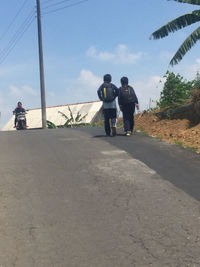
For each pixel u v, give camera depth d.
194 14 11.01
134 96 9.85
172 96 11.86
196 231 4.02
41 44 24.28
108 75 9.95
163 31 11.25
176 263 3.39
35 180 5.88
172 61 11.25
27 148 8.49
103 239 3.88
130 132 10.11
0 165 6.84
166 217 4.40
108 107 9.74
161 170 6.33
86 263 3.42
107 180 5.82
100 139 9.44
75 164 6.81
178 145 8.26
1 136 10.80
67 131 11.83
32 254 3.60
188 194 5.14
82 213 4.55
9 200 5.00
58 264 3.42
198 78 11.29
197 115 10.09
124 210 4.62
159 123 11.12
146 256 3.52
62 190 5.39
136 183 5.65
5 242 3.85
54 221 4.33
